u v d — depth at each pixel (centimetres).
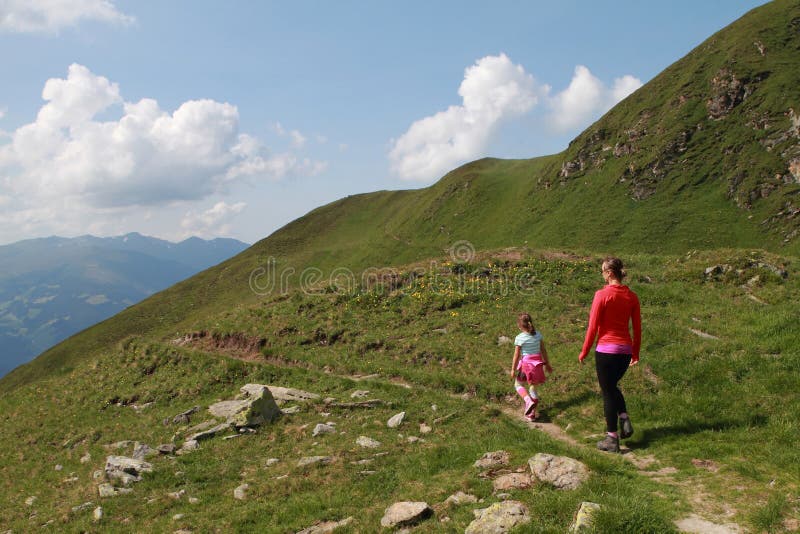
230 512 873
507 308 2097
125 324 13375
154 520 940
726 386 1056
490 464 809
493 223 15238
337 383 1695
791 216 9294
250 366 2061
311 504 812
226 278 16212
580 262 2544
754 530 529
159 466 1236
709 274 2131
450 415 1239
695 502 609
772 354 1165
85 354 11981
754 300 1792
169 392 2072
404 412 1295
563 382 1287
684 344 1340
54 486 1462
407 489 808
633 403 1068
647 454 825
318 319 2366
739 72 12231
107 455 1587
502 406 1305
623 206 12150
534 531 560
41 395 2483
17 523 1180
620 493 626
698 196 11219
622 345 850
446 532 616
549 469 709
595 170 14038
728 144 11594
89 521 1008
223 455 1257
